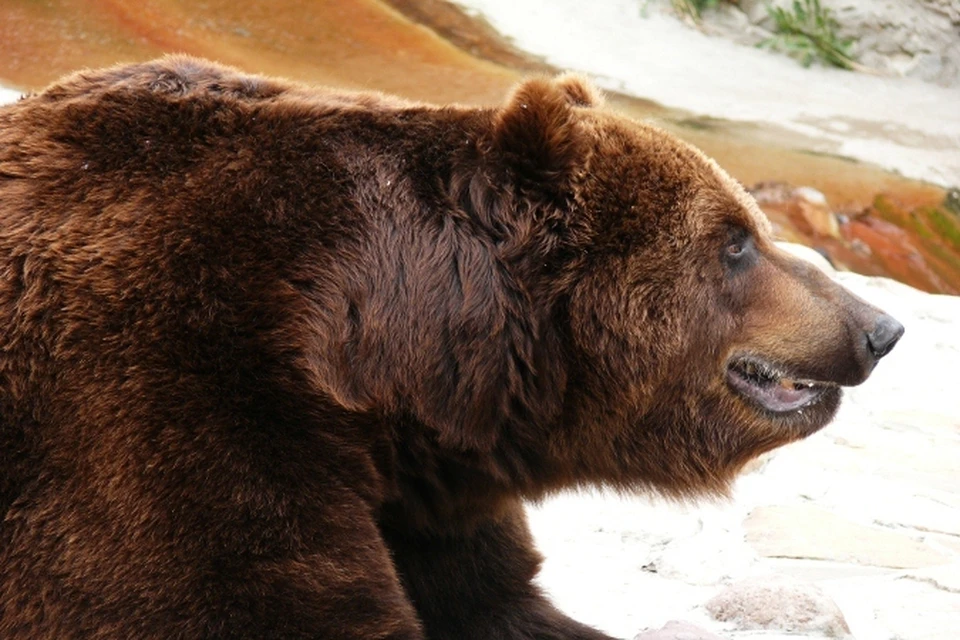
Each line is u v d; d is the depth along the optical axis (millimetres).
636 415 6906
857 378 7051
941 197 24328
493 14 25359
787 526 9945
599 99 7578
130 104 6391
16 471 5750
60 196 6070
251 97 6637
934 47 27688
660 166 6754
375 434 6348
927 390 14180
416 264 6395
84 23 20844
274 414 5945
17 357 5797
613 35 26312
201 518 5719
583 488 7320
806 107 25891
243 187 6203
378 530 6301
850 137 25375
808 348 6949
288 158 6363
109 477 5691
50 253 5922
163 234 5996
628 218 6629
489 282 6496
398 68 22766
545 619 7531
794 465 11523
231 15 22281
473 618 7367
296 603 5789
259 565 5762
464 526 7090
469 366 6465
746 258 6977
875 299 17125
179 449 5738
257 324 5973
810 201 23359
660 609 8430
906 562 9430
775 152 24266
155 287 5902
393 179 6500
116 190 6094
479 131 6730
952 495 11023
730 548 9523
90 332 5812
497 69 23781
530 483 7008
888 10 27656
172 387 5793
